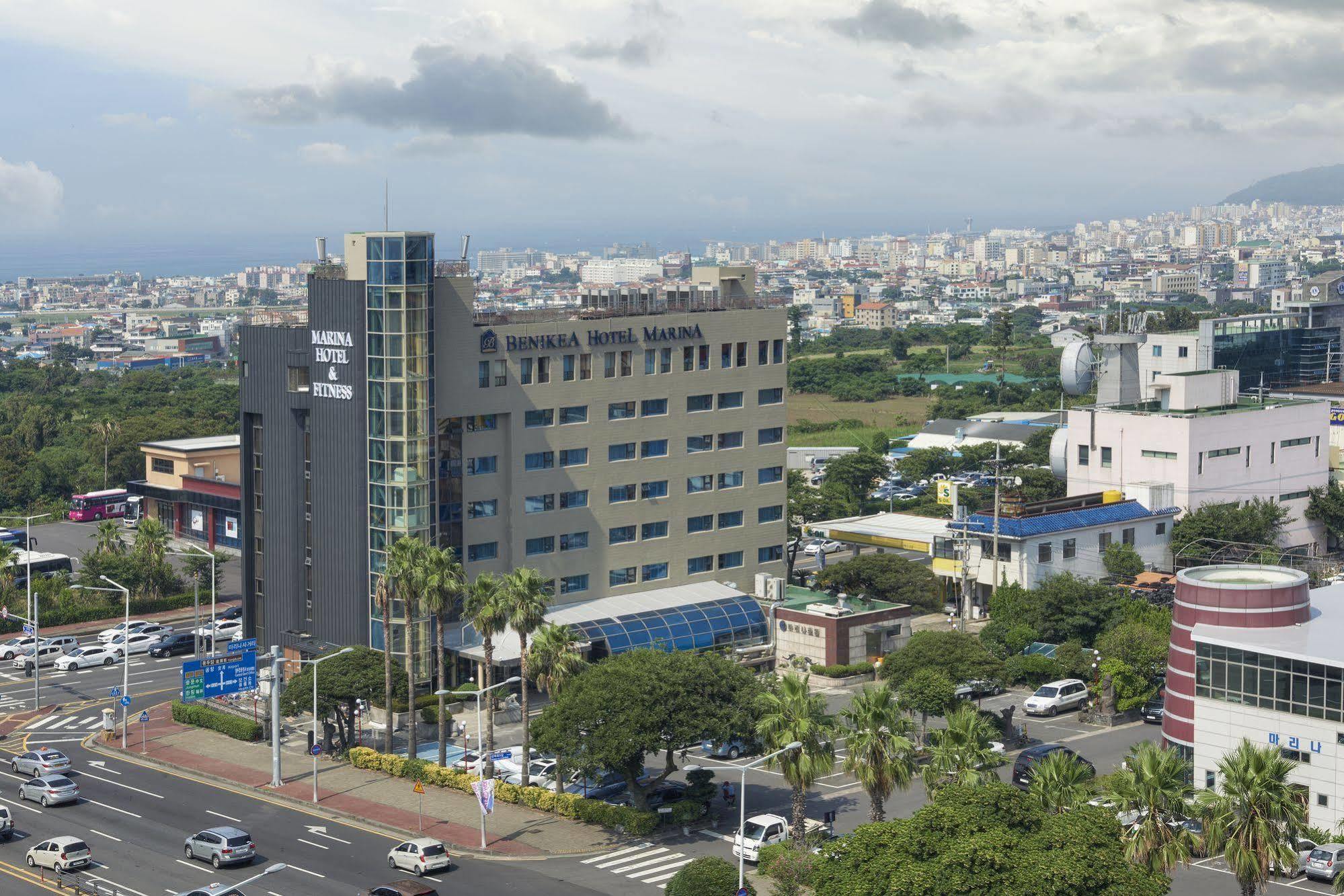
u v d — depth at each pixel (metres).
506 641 140.00
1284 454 198.00
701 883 87.25
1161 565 178.88
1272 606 106.44
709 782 110.56
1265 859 74.50
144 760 125.88
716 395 162.38
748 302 167.62
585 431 152.38
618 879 95.94
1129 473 191.38
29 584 170.00
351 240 138.38
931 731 91.75
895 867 74.81
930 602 167.50
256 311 155.25
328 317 140.88
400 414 137.00
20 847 102.31
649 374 156.88
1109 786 88.81
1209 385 193.50
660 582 159.62
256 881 95.19
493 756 121.88
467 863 99.25
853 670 148.25
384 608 121.12
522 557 148.75
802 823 94.56
